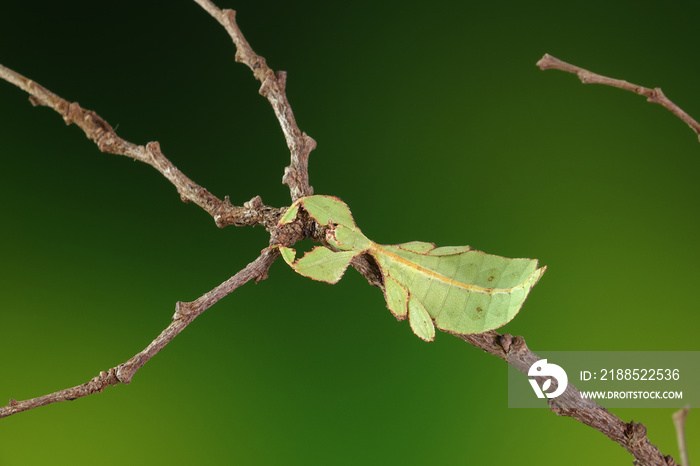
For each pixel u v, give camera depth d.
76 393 0.67
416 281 0.70
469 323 0.70
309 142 0.73
